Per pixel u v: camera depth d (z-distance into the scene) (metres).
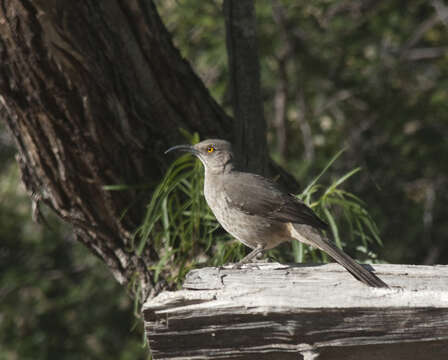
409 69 19.80
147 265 10.47
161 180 10.45
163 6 17.56
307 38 19.33
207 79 18.16
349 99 19.77
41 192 10.45
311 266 7.47
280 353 6.52
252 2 10.73
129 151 10.12
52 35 9.04
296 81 18.94
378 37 19.62
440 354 6.53
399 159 19.25
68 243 20.94
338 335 6.46
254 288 6.76
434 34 20.03
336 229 9.80
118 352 20.03
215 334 6.49
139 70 10.23
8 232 20.86
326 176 18.48
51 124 9.61
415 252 18.77
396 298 6.50
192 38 17.80
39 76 9.29
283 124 18.70
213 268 7.42
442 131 18.97
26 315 20.11
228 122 11.45
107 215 10.30
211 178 9.57
